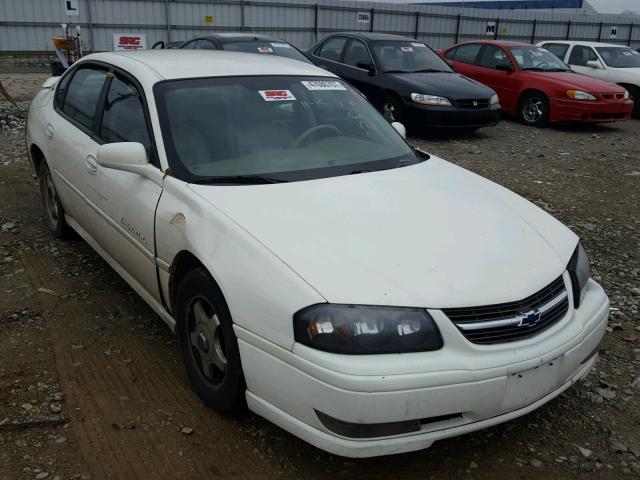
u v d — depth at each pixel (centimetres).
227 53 430
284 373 238
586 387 328
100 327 373
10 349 345
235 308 254
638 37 3350
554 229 312
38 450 266
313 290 235
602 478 262
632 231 588
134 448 270
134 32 2297
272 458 267
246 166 326
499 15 3028
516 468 267
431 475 261
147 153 335
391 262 251
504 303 245
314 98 388
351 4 2673
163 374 326
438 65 1138
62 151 438
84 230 439
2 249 488
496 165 854
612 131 1206
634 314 413
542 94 1189
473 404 234
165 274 313
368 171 343
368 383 220
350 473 260
